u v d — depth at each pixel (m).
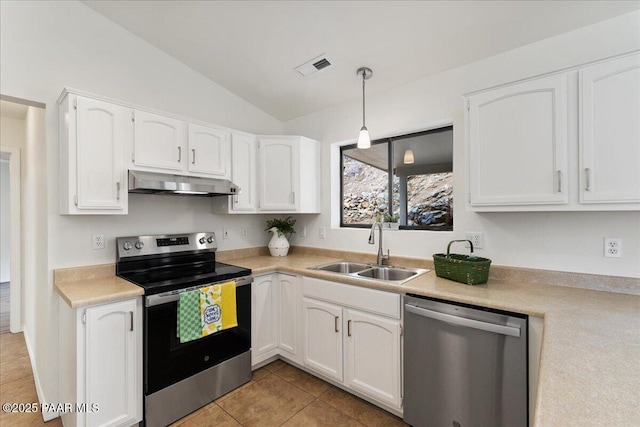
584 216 1.76
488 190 1.81
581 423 0.58
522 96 1.69
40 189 2.17
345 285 2.12
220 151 2.56
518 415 1.43
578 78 1.53
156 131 2.15
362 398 2.14
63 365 1.88
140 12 2.11
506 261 2.02
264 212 2.93
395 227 2.70
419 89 2.44
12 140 3.27
